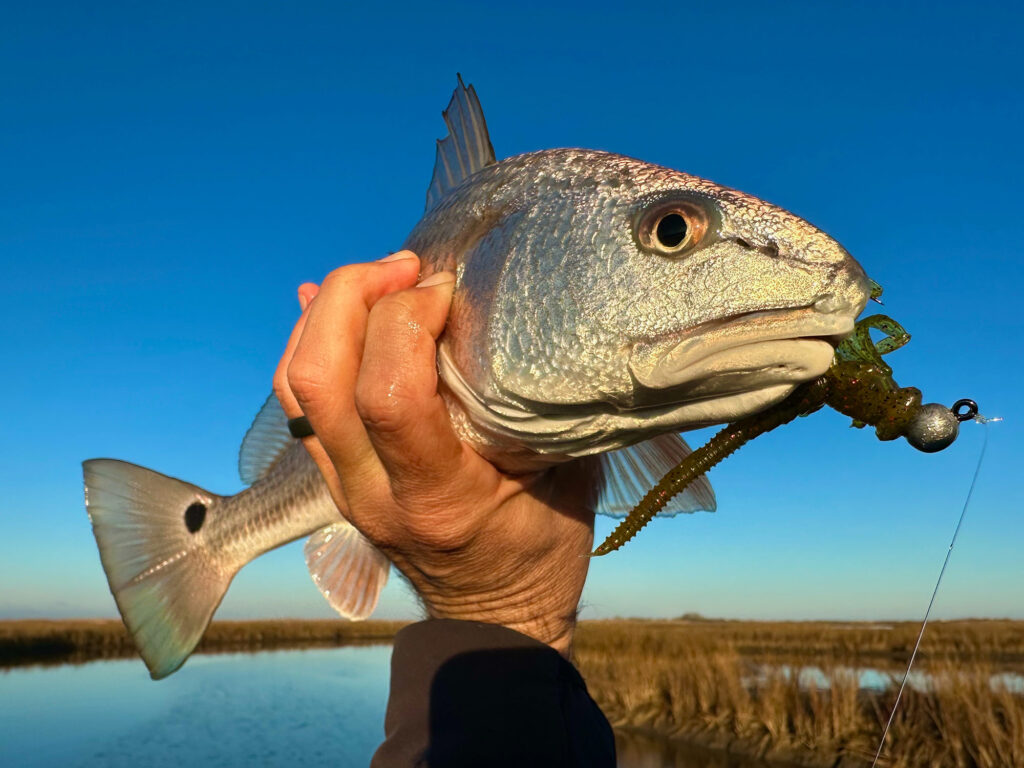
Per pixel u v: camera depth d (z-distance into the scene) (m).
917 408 0.19
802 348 0.20
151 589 0.51
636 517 0.20
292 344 0.24
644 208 0.22
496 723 0.21
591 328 0.22
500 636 0.23
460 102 0.34
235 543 0.50
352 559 0.44
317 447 0.24
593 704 0.24
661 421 0.22
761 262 0.20
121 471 0.52
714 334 0.20
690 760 1.33
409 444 0.20
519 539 0.24
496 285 0.23
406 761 0.21
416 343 0.20
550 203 0.23
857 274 0.20
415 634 0.23
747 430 0.21
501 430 0.23
